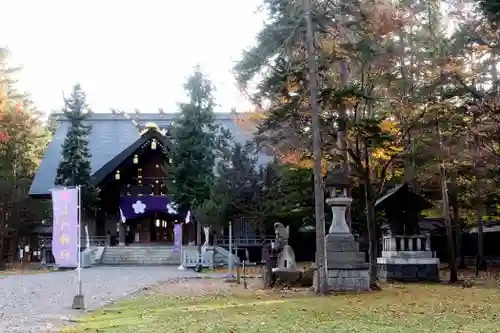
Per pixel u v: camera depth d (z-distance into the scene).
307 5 17.62
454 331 10.01
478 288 19.78
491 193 30.95
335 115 21.27
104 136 55.94
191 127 41.72
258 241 43.44
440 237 41.94
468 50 23.36
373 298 15.73
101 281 25.33
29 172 52.78
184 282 24.73
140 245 47.22
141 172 49.16
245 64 18.78
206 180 40.38
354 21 18.45
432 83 22.72
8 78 47.38
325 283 17.09
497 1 18.95
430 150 24.09
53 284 23.45
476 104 23.47
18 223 46.09
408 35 22.64
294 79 19.23
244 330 10.27
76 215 15.67
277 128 20.52
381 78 21.88
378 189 21.42
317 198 17.34
